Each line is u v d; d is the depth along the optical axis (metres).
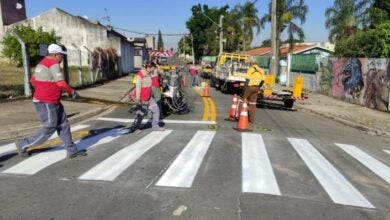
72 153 7.19
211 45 105.81
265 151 8.31
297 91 18.44
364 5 42.69
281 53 50.41
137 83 10.07
